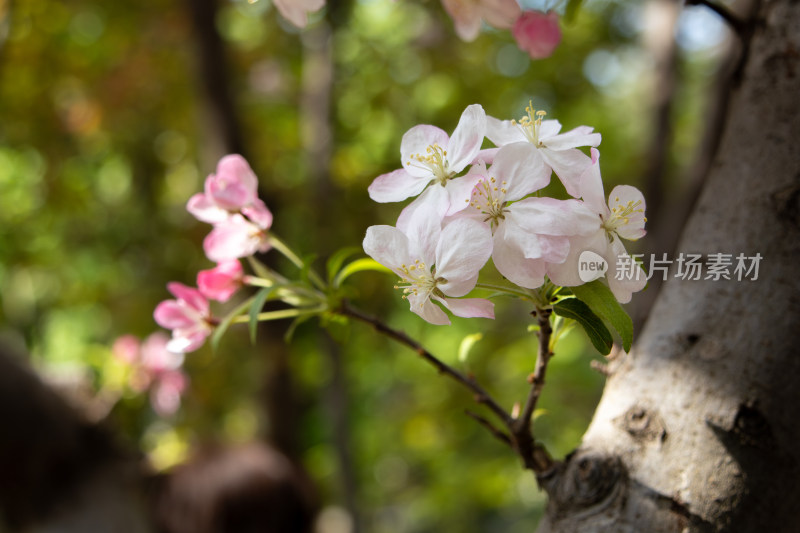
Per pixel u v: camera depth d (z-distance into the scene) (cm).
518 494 243
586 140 51
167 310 65
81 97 230
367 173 221
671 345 55
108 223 262
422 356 59
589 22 243
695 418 53
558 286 51
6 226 262
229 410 220
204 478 82
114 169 268
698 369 54
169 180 261
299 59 231
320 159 208
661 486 53
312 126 209
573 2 67
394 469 297
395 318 248
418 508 250
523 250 49
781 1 58
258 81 233
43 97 231
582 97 262
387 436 284
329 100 209
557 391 210
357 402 292
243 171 64
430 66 231
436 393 246
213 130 180
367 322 60
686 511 52
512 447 57
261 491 84
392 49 232
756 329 54
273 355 186
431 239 50
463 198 50
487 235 49
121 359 153
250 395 215
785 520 53
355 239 215
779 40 58
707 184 59
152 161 250
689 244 57
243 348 208
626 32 245
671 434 54
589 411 209
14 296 263
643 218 50
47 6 215
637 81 268
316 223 206
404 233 51
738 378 53
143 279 255
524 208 50
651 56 190
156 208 254
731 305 55
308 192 216
